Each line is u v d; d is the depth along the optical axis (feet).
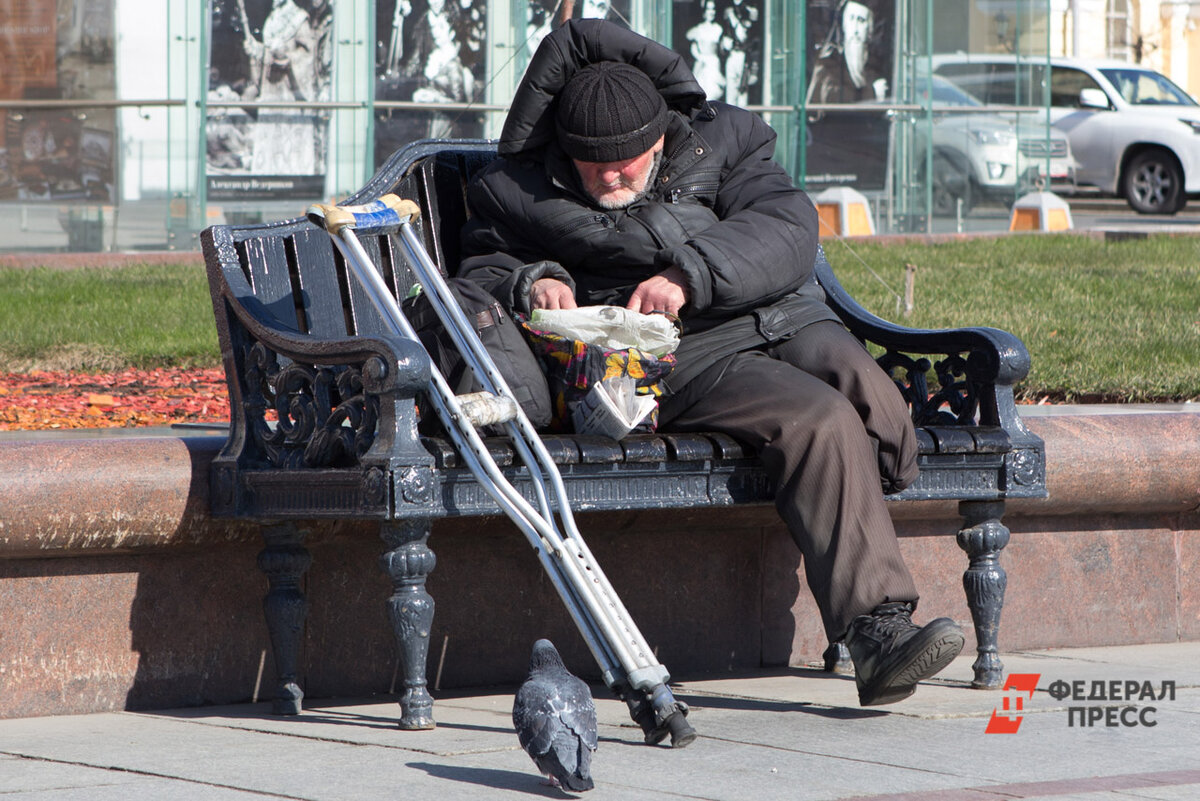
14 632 51.08
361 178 190.39
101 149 184.44
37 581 51.31
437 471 46.78
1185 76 467.93
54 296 132.57
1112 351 100.73
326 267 58.23
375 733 48.39
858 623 49.29
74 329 115.03
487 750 45.80
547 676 41.27
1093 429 63.67
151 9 182.19
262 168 187.11
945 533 64.08
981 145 223.51
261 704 54.19
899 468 52.29
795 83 212.02
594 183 55.93
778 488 50.98
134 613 52.65
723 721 50.55
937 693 55.47
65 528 49.90
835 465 50.03
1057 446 62.59
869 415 52.16
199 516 51.67
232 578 53.93
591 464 49.21
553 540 45.78
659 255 53.72
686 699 54.65
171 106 183.42
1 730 49.37
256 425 51.85
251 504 50.67
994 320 116.67
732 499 51.49
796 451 50.21
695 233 55.98
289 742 47.24
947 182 222.28
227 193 186.29
